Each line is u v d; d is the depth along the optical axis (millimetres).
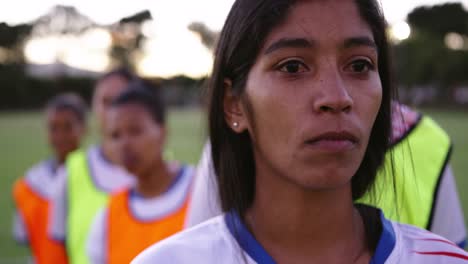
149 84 2703
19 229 3971
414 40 38000
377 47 1062
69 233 2811
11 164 13195
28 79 40750
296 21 940
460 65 38594
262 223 1032
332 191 991
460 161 12438
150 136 2361
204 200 1394
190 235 1056
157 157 2354
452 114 30328
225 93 1069
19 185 3883
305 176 912
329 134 898
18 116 34375
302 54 932
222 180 1104
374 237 1037
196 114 37000
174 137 19125
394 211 1311
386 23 1063
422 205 1351
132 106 2361
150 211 2311
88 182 2877
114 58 53344
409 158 1381
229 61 1033
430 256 1025
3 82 40062
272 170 1005
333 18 942
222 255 1009
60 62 52969
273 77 944
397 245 1014
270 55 945
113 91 3102
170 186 2346
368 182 1137
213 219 1095
